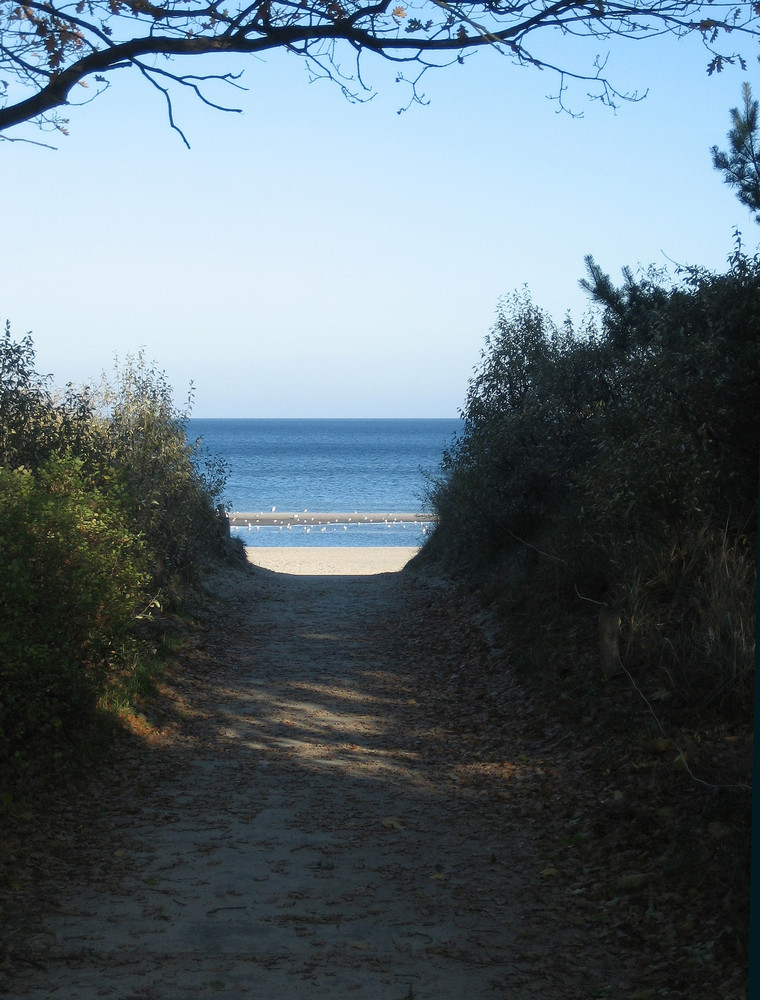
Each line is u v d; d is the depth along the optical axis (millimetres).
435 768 8461
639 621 9344
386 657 13258
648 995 4316
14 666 7125
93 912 5254
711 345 9281
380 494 71875
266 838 6609
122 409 15195
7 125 5582
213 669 12211
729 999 4113
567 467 13992
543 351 15914
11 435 11352
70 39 5676
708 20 5484
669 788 6812
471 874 5984
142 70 5680
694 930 4938
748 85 11336
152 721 9547
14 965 4520
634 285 13648
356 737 9477
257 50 5742
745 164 11422
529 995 4355
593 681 9438
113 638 8742
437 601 16531
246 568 22734
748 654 7781
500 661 11844
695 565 9516
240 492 73625
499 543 15984
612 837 6336
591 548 11398
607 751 7844
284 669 12461
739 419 9516
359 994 4320
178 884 5723
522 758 8523
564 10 5570
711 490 9688
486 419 16000
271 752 8883
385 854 6332
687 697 8023
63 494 9156
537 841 6578
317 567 28859
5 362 11484
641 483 9617
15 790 7145
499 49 5719
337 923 5191
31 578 7914
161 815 7078
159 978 4426
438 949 4855
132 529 12750
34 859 6047
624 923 5176
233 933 5016
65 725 8375
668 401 9703
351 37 5691
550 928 5176
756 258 9836
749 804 5906
